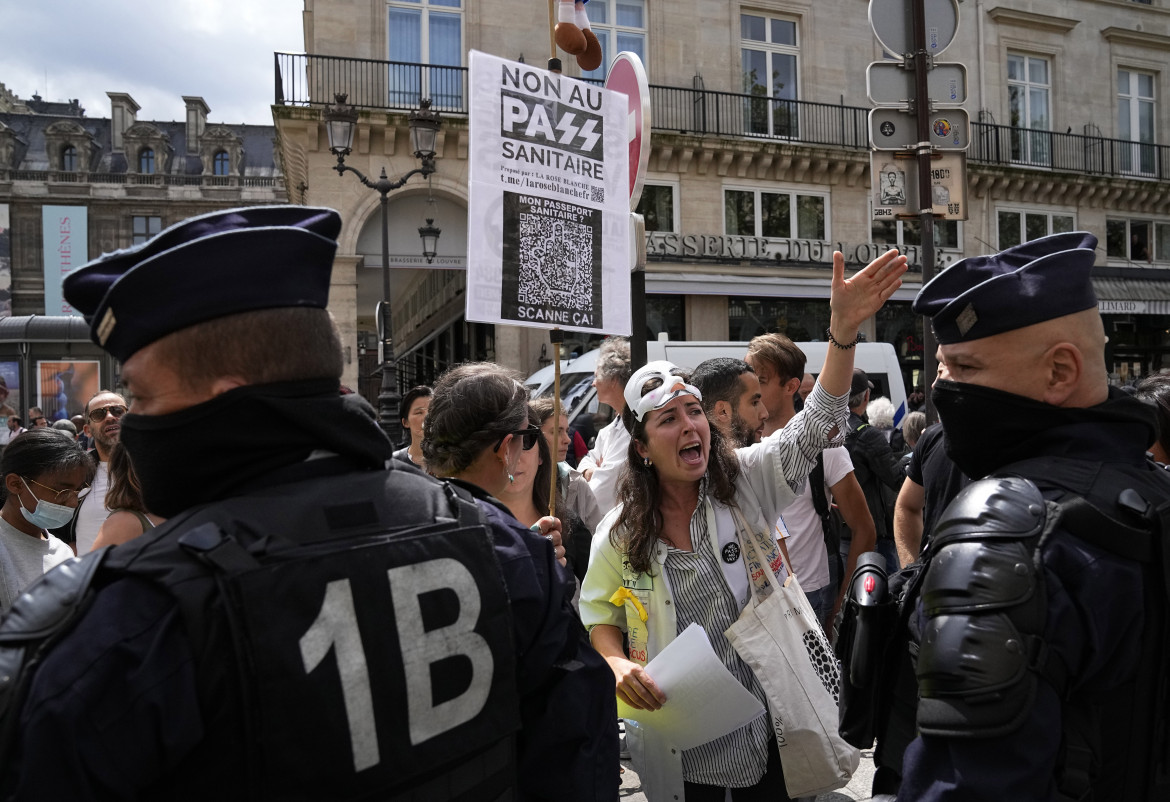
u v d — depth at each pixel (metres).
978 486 1.15
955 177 5.25
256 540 0.98
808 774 2.06
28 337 12.91
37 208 53.94
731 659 2.21
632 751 2.24
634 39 16.48
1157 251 20.56
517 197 2.27
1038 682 0.99
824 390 2.19
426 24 15.20
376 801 0.99
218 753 0.90
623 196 2.51
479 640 1.12
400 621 1.04
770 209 17.27
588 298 2.40
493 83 2.25
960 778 0.98
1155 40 20.19
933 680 1.02
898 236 18.03
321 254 1.12
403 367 23.62
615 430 3.85
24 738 0.83
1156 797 1.06
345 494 1.09
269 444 1.05
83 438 11.14
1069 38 19.58
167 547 0.95
